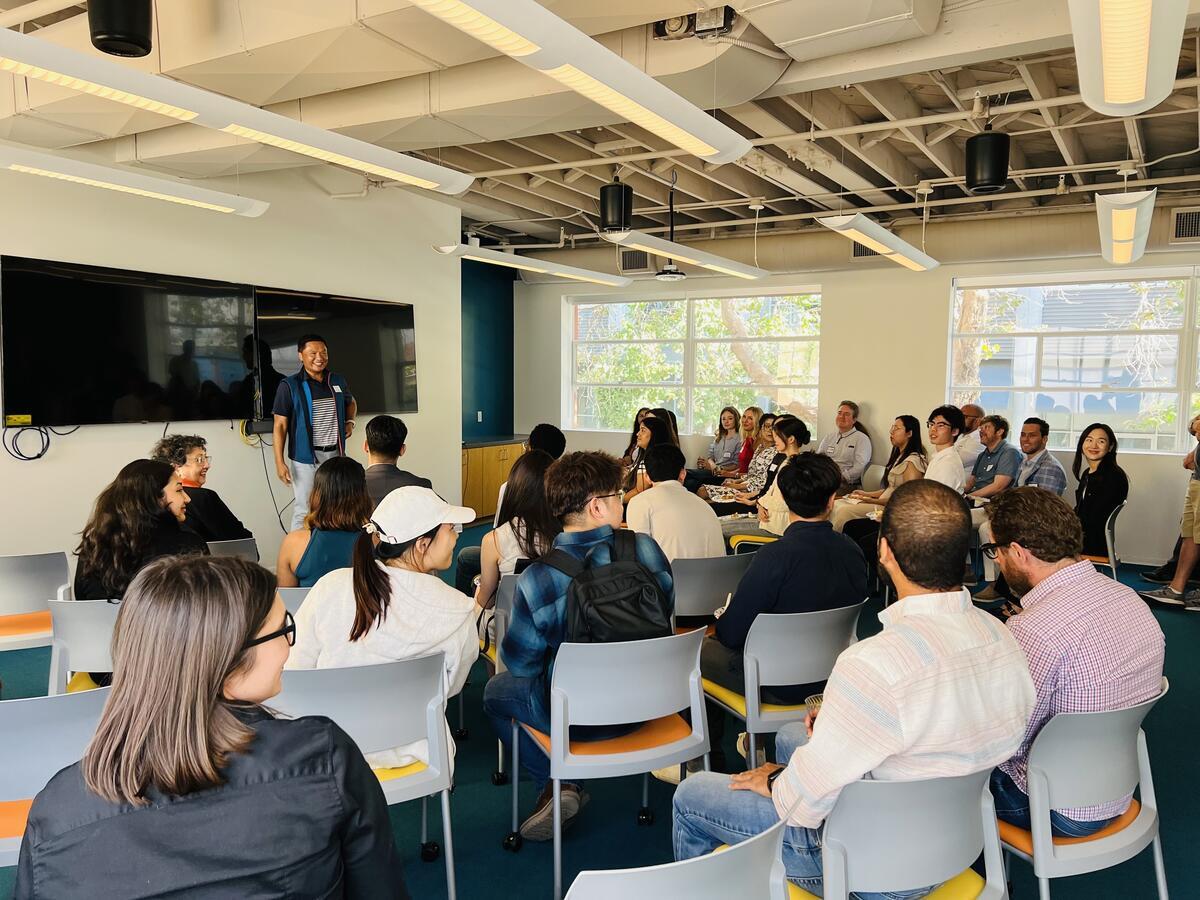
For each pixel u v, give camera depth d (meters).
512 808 2.65
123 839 0.89
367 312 6.73
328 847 0.96
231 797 0.92
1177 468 6.95
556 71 2.46
